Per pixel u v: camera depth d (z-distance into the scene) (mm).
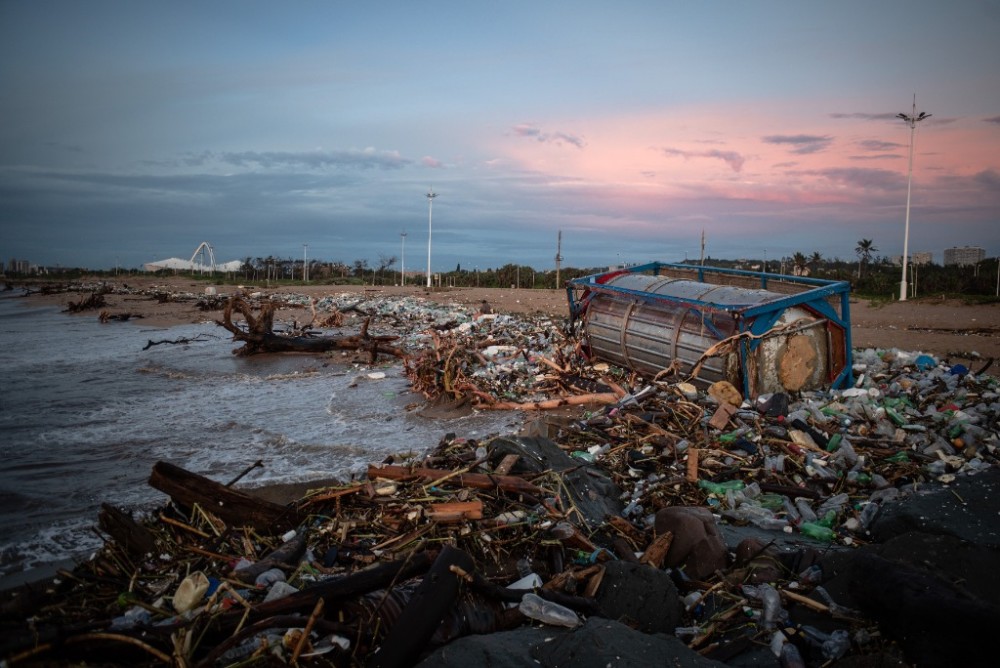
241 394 15102
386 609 4543
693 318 12438
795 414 9961
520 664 4035
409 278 73250
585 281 15516
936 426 9531
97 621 4621
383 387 15727
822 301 12039
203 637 4402
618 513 7195
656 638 4383
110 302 43938
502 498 6746
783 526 6996
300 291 52062
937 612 4234
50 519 7680
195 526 6449
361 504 6812
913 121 40969
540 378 14703
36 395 14992
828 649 4562
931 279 47312
